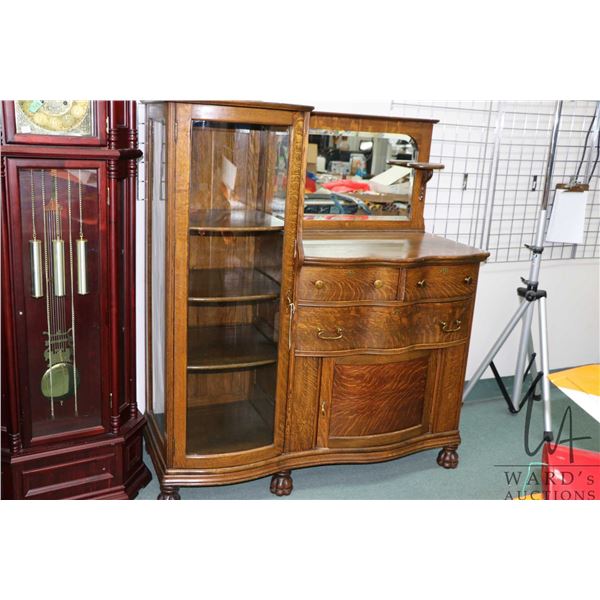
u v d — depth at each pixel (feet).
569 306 11.46
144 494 7.45
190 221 6.57
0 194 5.88
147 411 8.23
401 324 7.31
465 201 10.00
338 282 6.96
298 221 6.66
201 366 6.86
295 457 7.50
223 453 7.08
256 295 6.98
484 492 7.87
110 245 6.55
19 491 6.59
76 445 6.79
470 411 10.27
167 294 6.46
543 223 9.20
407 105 8.97
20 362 6.41
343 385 7.41
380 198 8.61
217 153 6.53
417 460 8.65
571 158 10.73
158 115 6.47
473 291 7.79
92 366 6.88
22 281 6.26
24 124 5.84
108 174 6.34
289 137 6.36
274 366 7.14
